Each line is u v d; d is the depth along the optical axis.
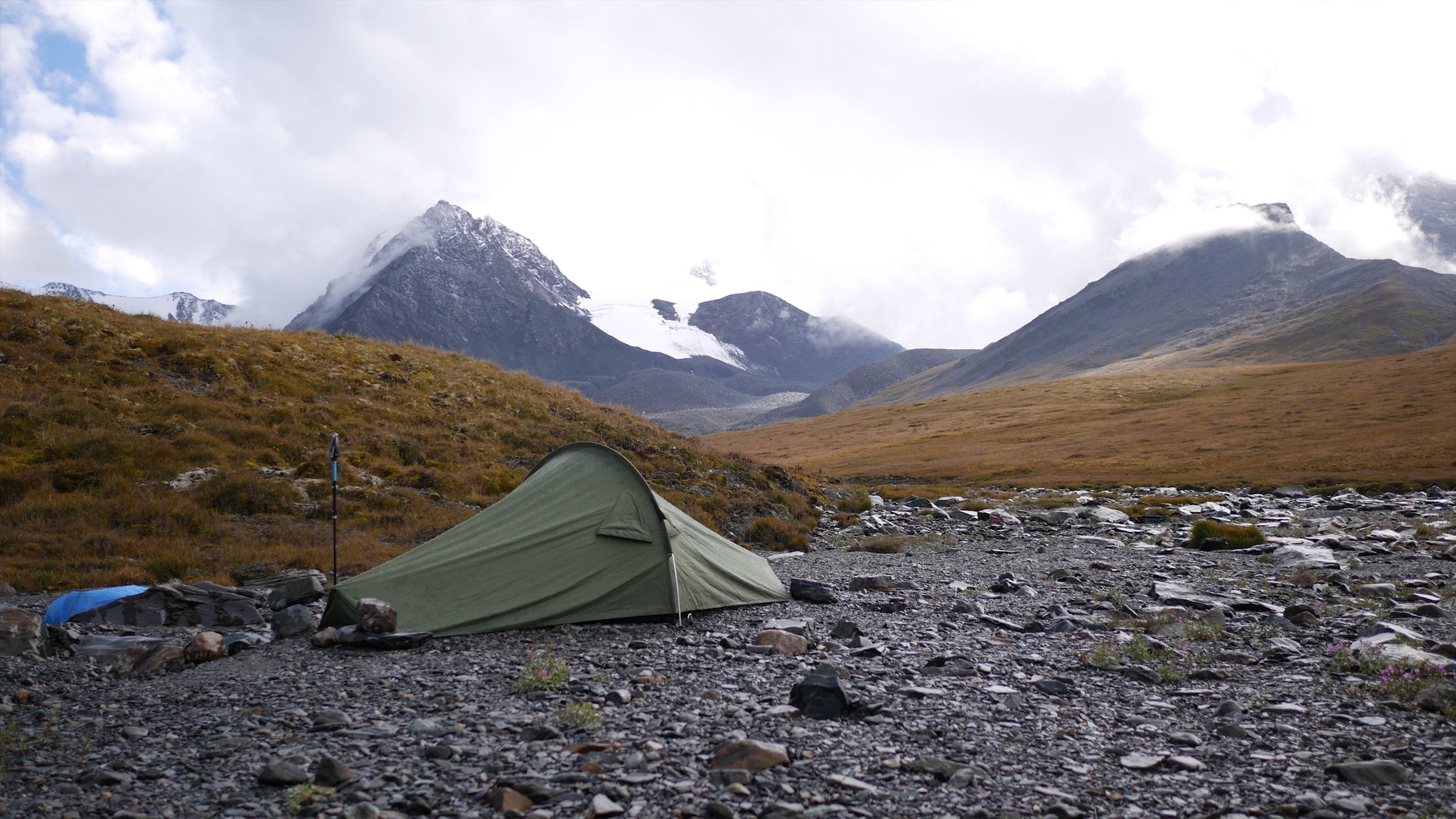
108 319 37.66
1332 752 7.14
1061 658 11.02
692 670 10.20
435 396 39.16
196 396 31.97
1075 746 7.30
